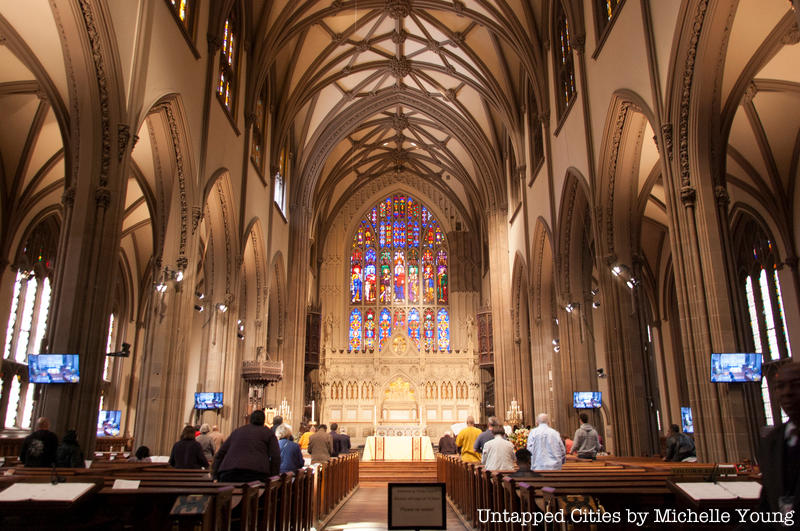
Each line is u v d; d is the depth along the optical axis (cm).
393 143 3744
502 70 2534
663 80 1190
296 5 2234
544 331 2341
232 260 1978
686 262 1111
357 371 3522
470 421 1398
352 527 1035
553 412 2273
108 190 1107
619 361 1490
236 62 1980
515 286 2769
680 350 2658
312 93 2712
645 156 1744
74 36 1077
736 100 1331
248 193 2098
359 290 4056
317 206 3562
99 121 1114
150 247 2888
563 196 1902
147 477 663
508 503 731
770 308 2080
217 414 1902
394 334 3603
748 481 599
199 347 2733
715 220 1096
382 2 2373
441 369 3534
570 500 565
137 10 1207
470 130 3062
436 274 4094
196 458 923
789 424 304
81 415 1017
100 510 544
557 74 1988
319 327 3450
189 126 1504
